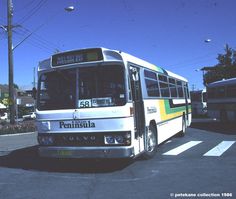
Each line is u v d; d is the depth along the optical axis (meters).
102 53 10.55
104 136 10.20
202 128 23.98
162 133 14.17
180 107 18.19
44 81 11.16
